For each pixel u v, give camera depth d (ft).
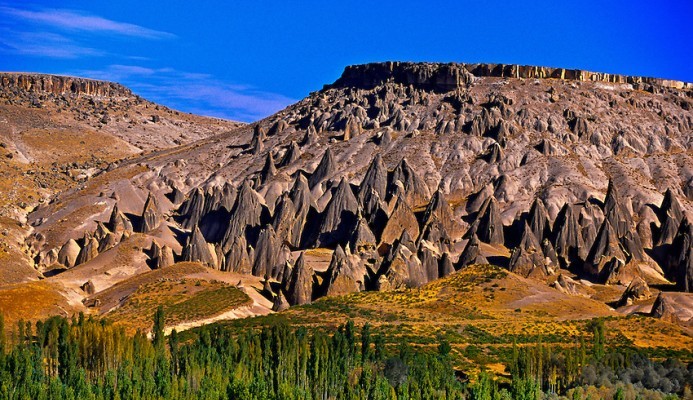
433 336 529.45
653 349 511.40
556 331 547.08
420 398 399.44
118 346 454.81
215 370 427.33
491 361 490.08
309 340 504.84
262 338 470.39
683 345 525.75
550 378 441.68
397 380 432.25
